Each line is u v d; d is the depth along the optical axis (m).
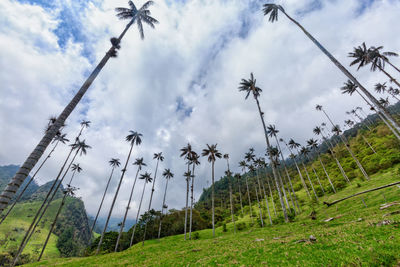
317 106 74.12
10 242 89.31
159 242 43.53
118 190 42.72
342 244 9.38
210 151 46.25
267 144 35.03
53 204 160.00
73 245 107.56
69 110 9.02
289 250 10.70
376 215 15.55
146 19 17.38
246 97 42.66
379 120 86.31
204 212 76.94
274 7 23.62
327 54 17.25
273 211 55.00
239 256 12.19
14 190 6.27
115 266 17.95
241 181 120.62
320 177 66.00
